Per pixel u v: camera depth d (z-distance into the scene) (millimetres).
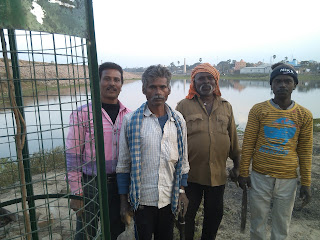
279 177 2320
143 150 1940
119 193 2020
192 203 2477
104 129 2150
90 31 1266
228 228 3100
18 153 1228
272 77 2334
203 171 2391
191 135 2414
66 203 3299
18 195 3414
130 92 26750
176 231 2867
